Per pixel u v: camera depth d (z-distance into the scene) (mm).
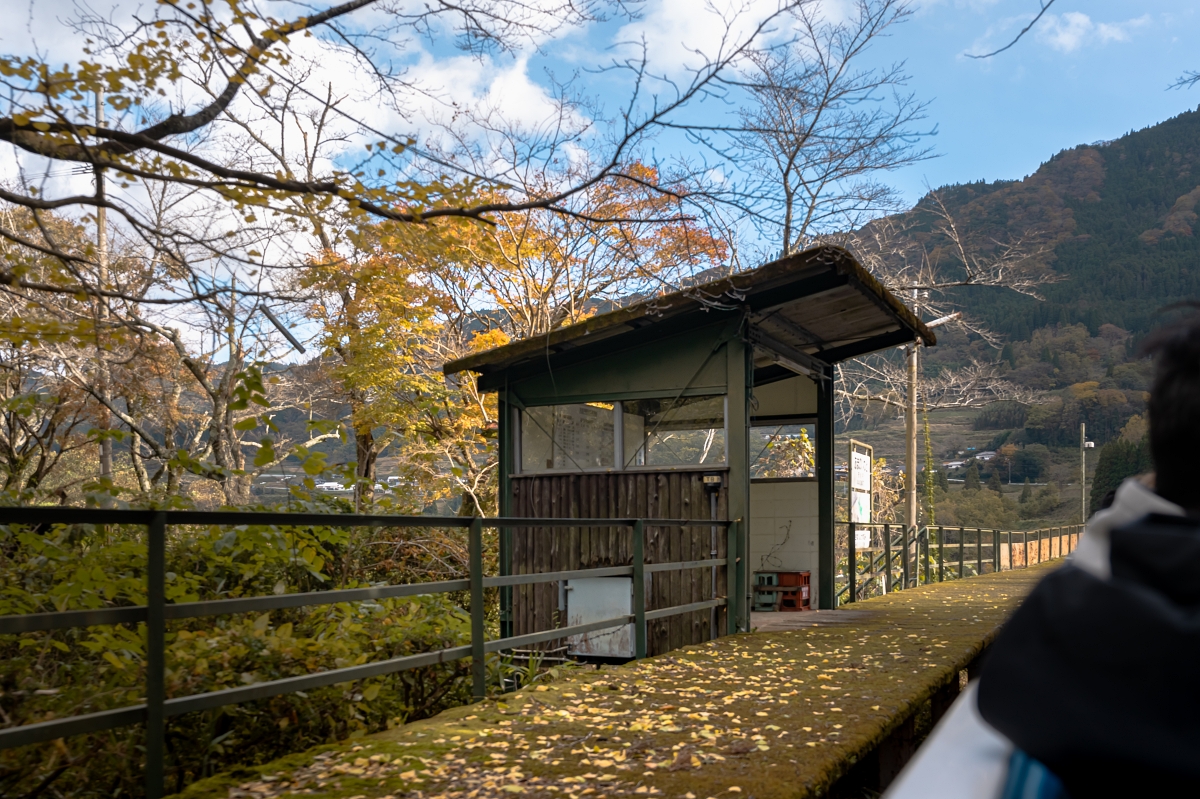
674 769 3869
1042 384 115188
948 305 28875
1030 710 738
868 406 31047
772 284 9625
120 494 6484
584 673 6387
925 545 19641
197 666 4418
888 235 24812
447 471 19469
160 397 16547
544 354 10625
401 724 5348
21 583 5445
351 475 6957
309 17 7355
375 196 7434
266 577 6855
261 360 6199
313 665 4820
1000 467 106125
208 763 4324
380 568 10570
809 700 5305
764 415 14258
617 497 10570
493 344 20188
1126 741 673
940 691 6945
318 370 18000
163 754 3486
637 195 8727
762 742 4309
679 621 10188
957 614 10883
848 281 9664
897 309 11164
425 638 5910
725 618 9844
